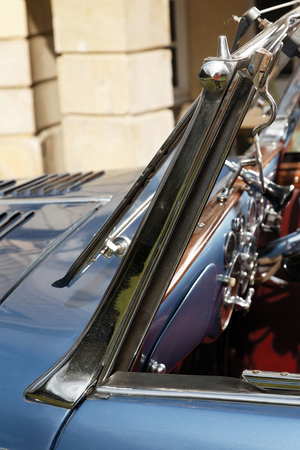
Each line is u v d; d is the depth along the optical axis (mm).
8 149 4332
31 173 4391
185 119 623
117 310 625
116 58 3734
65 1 3729
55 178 1346
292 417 524
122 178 1295
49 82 4551
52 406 562
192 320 866
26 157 4344
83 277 746
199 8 5605
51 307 688
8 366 603
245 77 559
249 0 5465
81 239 865
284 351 1393
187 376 596
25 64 4141
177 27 5711
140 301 625
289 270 1224
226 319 1089
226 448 508
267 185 1048
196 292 848
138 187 654
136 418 549
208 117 563
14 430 549
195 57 5820
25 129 4297
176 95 5852
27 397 570
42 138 4418
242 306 1168
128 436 534
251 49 579
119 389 583
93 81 3850
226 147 613
